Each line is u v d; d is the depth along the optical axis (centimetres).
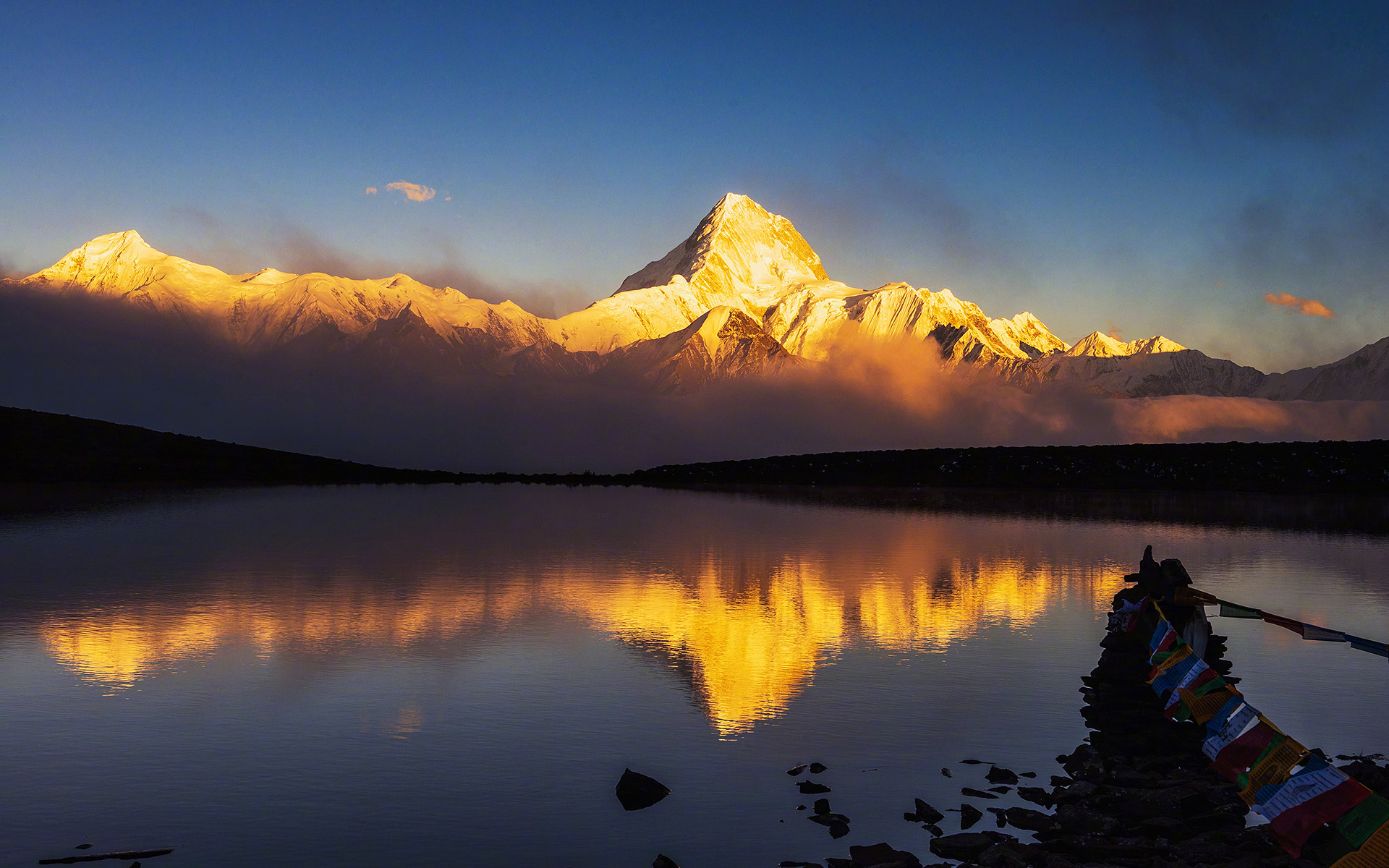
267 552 3027
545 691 1424
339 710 1323
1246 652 1659
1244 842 910
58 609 1995
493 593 2272
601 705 1353
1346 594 2284
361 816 977
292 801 1011
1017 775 1098
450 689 1431
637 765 1124
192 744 1181
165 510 4681
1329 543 3578
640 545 3419
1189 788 1032
